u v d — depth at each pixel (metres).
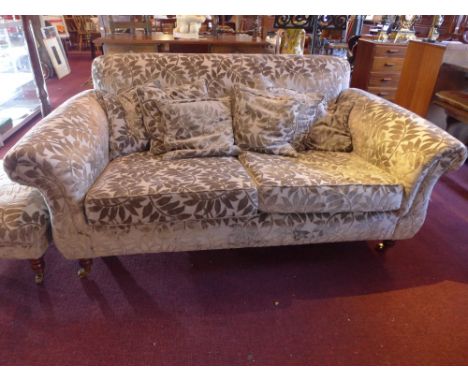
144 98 1.59
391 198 1.38
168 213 1.25
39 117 3.37
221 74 1.76
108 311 1.30
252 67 1.79
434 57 2.58
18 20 3.20
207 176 1.33
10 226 1.19
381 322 1.30
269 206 1.32
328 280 1.50
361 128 1.68
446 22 4.30
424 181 1.40
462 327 1.30
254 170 1.42
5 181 1.39
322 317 1.32
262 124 1.63
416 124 1.45
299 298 1.40
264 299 1.39
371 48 3.47
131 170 1.41
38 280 1.40
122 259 1.57
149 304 1.34
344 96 1.88
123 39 2.64
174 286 1.43
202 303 1.36
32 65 2.53
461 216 1.98
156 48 2.81
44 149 1.11
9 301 1.33
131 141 1.61
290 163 1.52
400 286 1.48
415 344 1.22
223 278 1.49
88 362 1.12
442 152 1.30
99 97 1.67
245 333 1.24
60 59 4.77
